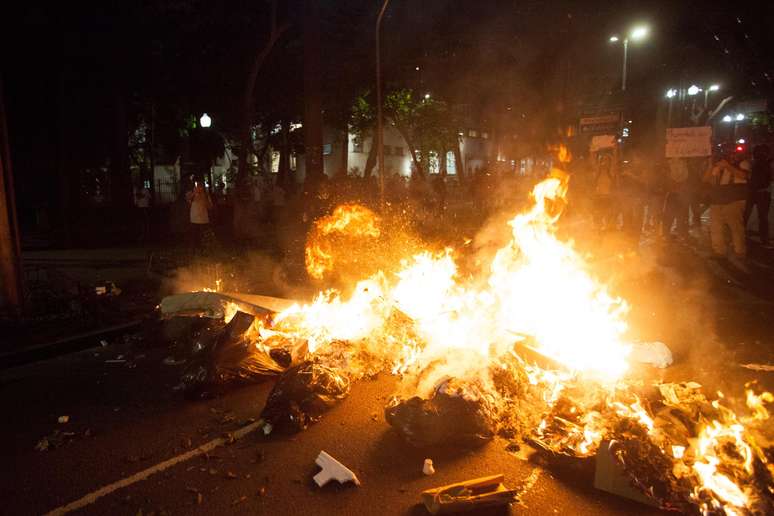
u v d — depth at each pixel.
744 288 8.55
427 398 4.27
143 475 3.74
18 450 4.15
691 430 3.70
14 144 22.27
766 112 40.19
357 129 33.12
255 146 40.31
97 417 4.70
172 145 30.97
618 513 3.21
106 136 23.50
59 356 6.49
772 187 20.86
